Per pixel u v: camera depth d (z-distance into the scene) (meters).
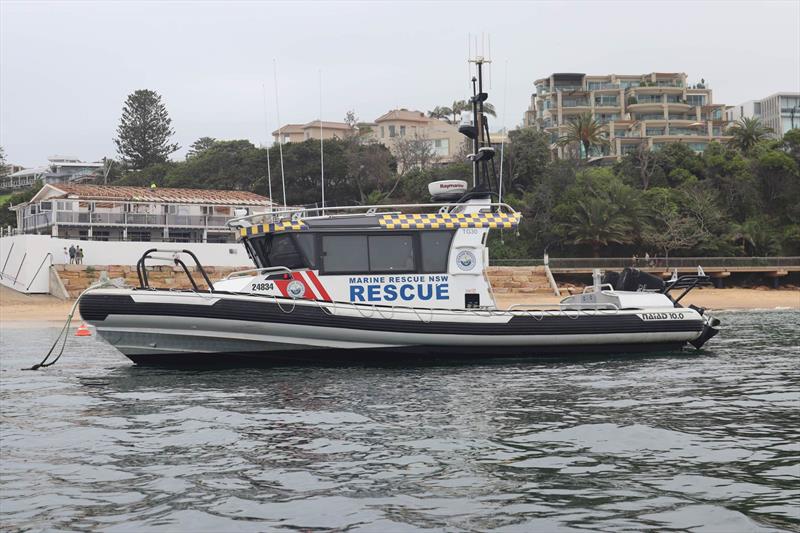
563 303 16.69
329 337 13.74
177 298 13.12
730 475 6.66
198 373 13.44
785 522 5.43
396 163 81.38
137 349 13.42
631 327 15.39
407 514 5.66
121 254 42.66
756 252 59.31
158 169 88.38
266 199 55.41
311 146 74.19
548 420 9.07
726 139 106.69
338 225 14.70
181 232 50.41
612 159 99.56
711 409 9.77
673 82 109.69
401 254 14.77
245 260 45.50
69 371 14.27
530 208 59.28
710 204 60.44
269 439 8.16
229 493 6.21
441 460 7.22
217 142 87.44
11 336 25.30
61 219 46.78
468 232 15.06
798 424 8.83
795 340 19.88
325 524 5.46
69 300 39.50
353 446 7.82
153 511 5.77
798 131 73.62
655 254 57.16
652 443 7.87
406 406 10.05
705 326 15.97
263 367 14.05
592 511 5.70
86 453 7.62
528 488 6.31
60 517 5.64
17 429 8.80
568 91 106.94
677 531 5.27
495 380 12.41
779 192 65.19
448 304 14.88
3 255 43.44
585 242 55.38
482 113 16.30
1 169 114.50
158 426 8.91
